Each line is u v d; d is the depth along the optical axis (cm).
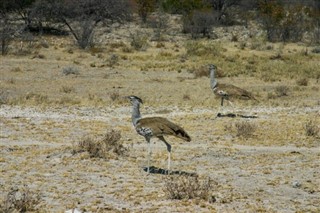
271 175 1677
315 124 2517
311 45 5947
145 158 1867
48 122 2522
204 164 1809
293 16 6644
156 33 6216
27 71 4069
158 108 2977
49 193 1416
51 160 1791
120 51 5156
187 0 7225
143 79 3934
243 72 4238
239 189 1495
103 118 2684
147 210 1266
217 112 2875
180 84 3772
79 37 5328
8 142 2111
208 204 1320
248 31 6612
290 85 3806
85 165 1733
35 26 6138
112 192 1422
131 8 7112
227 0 7500
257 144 2150
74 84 3684
